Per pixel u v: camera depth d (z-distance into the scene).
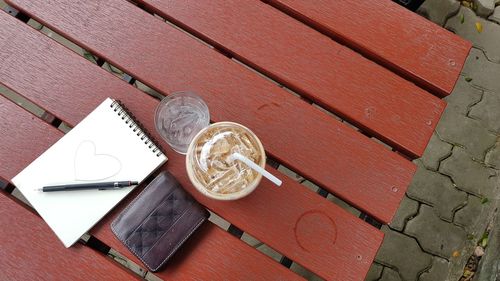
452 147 1.14
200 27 0.70
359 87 0.69
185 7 0.71
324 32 0.73
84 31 0.70
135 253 0.62
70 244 0.63
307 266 0.64
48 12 0.70
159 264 0.62
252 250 0.64
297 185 0.66
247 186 0.60
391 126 0.68
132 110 0.68
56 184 0.64
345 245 0.64
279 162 0.69
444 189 1.12
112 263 0.65
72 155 0.65
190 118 0.69
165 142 0.67
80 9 0.70
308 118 0.68
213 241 0.65
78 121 0.68
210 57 0.69
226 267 0.64
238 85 0.69
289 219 0.65
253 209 0.65
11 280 0.64
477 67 1.17
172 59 0.69
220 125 0.62
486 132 1.15
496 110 1.16
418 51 0.70
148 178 0.67
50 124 0.69
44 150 0.67
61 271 0.64
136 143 0.66
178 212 0.63
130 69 0.69
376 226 0.69
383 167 0.67
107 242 0.64
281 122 0.68
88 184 0.64
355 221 0.65
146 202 0.63
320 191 0.73
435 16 1.19
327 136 0.67
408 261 1.08
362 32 0.70
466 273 1.08
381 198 0.66
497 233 1.05
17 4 0.71
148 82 0.69
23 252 0.64
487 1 1.19
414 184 1.12
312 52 0.70
